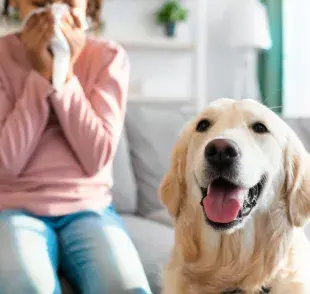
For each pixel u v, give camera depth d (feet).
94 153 5.50
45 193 5.40
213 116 5.18
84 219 5.43
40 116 5.44
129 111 9.18
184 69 14.55
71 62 5.63
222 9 14.96
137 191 8.72
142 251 6.50
